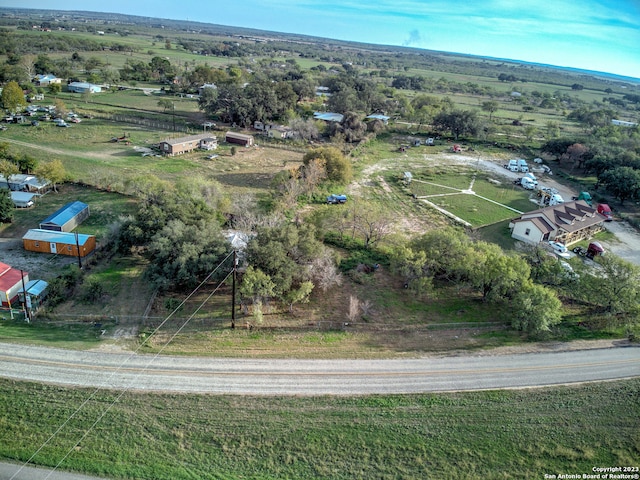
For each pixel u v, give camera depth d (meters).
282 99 135.25
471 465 29.67
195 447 29.62
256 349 38.53
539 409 33.72
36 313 40.91
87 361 35.62
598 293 45.66
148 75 186.50
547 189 85.81
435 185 89.12
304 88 161.12
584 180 98.06
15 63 171.25
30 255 51.97
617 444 31.55
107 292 45.41
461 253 49.81
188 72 185.00
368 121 131.00
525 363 38.56
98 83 161.88
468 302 48.25
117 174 78.00
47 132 102.31
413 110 146.38
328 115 135.12
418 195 82.81
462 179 93.94
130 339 38.75
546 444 31.22
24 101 117.31
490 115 156.25
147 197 54.81
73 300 43.84
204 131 116.00
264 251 44.38
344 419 32.03
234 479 28.05
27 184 68.00
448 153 114.50
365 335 41.66
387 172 95.25
